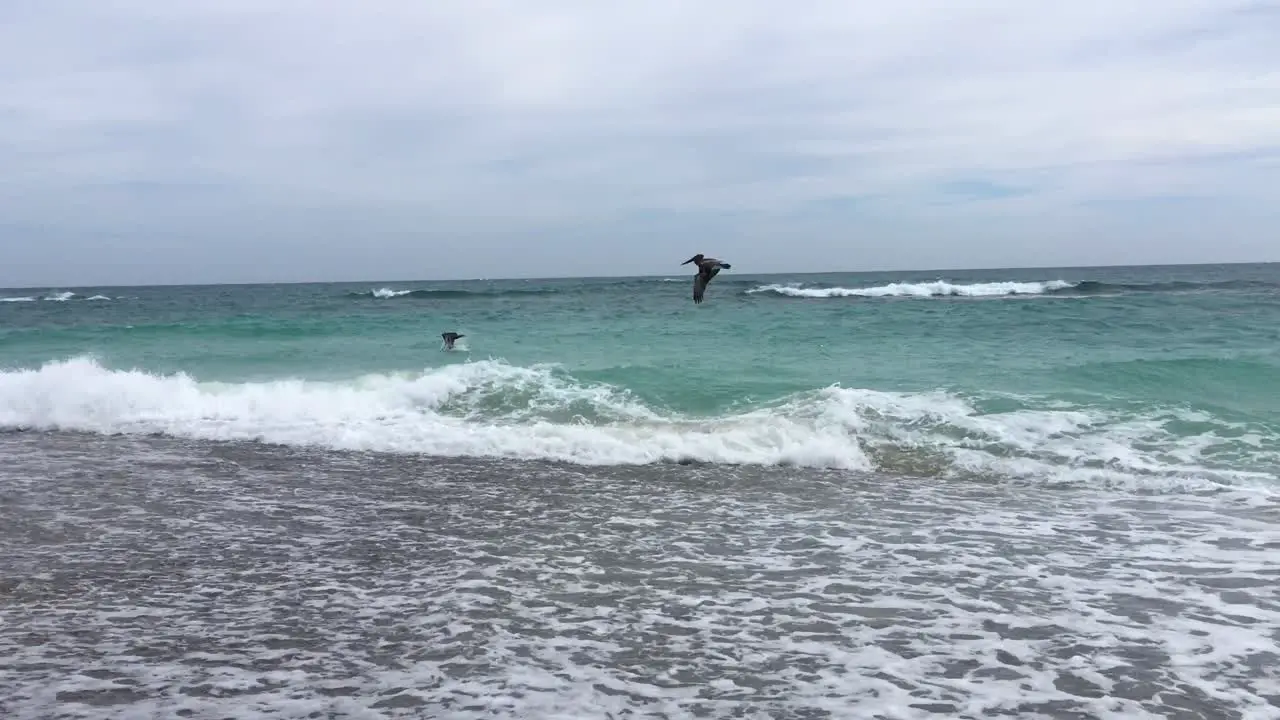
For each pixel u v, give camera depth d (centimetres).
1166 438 1197
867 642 580
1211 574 715
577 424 1402
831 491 1035
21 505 961
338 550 795
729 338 2378
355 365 1952
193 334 2598
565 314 3362
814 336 2381
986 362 1819
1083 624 609
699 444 1257
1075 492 1020
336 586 696
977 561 757
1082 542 814
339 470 1158
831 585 695
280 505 966
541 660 553
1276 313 2756
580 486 1065
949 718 474
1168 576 711
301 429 1416
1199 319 2584
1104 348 2016
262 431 1416
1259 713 477
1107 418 1284
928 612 634
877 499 994
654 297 4762
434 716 478
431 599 664
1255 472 1057
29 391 1573
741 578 713
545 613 635
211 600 664
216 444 1342
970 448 1200
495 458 1244
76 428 1473
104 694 505
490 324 2888
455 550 795
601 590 684
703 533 852
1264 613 625
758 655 559
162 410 1545
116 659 555
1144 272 12544
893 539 828
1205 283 5341
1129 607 641
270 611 640
